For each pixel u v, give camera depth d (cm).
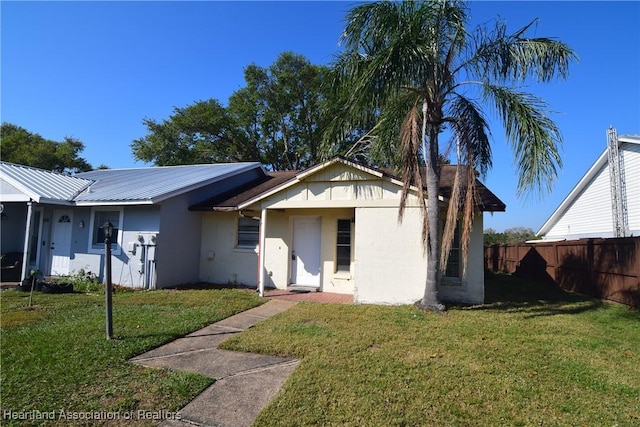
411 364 471
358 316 733
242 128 2998
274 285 1126
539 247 1480
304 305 852
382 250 884
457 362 482
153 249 1061
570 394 398
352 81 805
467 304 893
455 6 747
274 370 461
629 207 1497
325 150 909
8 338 541
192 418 347
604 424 340
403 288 868
